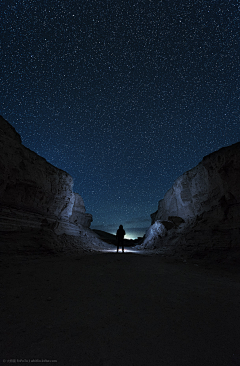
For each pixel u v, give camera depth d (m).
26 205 12.76
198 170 15.95
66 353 2.54
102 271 6.98
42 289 4.89
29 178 12.74
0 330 2.98
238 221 11.37
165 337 3.03
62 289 4.96
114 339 2.92
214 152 13.65
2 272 6.13
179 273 7.51
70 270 6.83
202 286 5.86
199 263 10.61
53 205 15.90
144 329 3.24
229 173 12.30
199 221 14.67
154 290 5.23
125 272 7.05
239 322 3.62
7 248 8.95
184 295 4.95
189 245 13.41
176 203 20.12
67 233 16.72
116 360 2.46
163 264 9.26
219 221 12.65
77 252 12.93
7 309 3.71
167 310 4.02
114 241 29.84
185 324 3.47
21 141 12.98
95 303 4.22
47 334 2.95
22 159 12.61
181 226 17.34
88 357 2.49
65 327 3.18
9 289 4.75
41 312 3.68
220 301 4.64
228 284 6.32
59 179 16.64
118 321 3.48
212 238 12.10
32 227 12.01
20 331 2.99
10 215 10.77
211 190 14.32
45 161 15.38
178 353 2.67
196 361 2.53
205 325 3.46
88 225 26.28
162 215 24.08
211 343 2.93
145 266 8.30
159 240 18.81
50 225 14.09
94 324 3.33
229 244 10.92
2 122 11.34
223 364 2.50
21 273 6.12
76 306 4.02
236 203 11.88
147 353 2.63
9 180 11.19
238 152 11.65
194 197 16.69
